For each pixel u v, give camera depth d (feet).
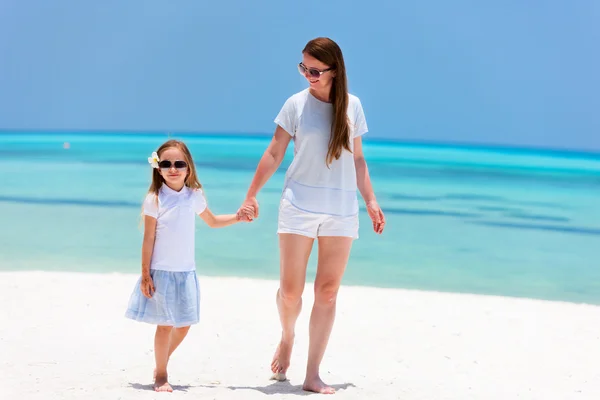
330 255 25.81
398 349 33.24
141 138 342.85
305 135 25.57
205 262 57.11
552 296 50.06
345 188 25.84
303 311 40.14
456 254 66.39
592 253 68.85
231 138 399.24
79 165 158.10
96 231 70.33
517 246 72.02
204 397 23.86
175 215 25.17
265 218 82.99
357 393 25.39
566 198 121.19
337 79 25.27
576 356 33.14
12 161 168.55
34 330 33.30
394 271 57.26
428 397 25.45
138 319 24.81
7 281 44.32
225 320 37.17
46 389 24.30
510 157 279.69
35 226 72.69
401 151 299.99
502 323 39.14
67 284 44.01
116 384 25.39
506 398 25.99
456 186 136.67
